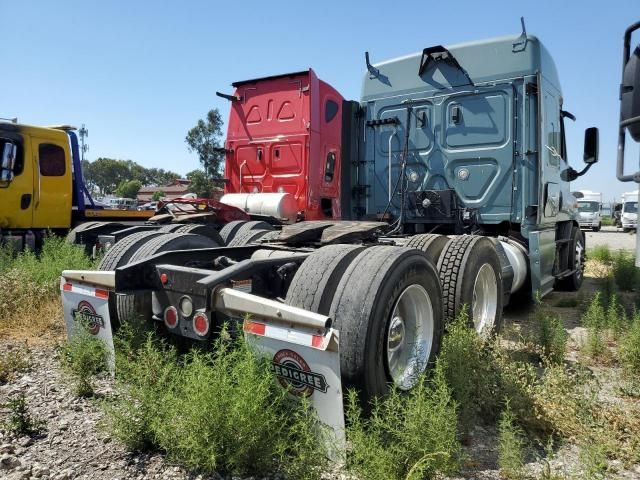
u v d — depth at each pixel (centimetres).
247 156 872
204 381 251
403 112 706
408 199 696
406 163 702
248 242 581
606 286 810
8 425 294
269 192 848
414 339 334
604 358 466
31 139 906
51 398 344
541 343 459
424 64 686
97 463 264
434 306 348
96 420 311
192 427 247
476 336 382
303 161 811
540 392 335
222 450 248
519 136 633
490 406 330
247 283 321
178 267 332
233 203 828
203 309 304
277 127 838
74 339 366
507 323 629
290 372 269
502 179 643
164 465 262
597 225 3547
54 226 945
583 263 940
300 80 817
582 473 265
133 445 274
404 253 316
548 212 668
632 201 3412
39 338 489
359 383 279
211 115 4862
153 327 366
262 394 252
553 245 723
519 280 623
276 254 406
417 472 231
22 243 901
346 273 302
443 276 444
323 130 845
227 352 304
